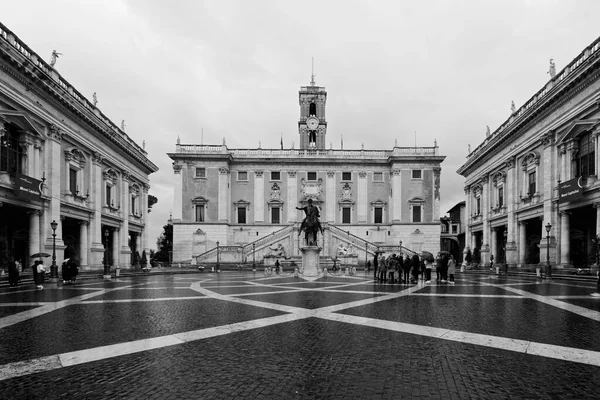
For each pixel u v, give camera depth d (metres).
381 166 65.38
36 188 29.00
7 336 9.74
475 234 59.09
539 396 5.96
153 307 14.37
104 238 47.16
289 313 12.77
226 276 35.22
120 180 47.56
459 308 13.88
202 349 8.48
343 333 9.90
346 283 25.08
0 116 26.20
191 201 62.56
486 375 6.84
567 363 7.48
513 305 14.62
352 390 6.18
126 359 7.80
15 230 33.22
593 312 12.95
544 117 35.88
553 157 34.75
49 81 30.36
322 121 69.88
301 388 6.27
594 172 29.67
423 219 63.09
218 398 5.89
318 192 64.62
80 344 8.95
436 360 7.67
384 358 7.80
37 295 18.77
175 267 55.75
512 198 43.12
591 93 28.83
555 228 34.31
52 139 31.78
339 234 58.19
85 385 6.42
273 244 57.78
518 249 42.25
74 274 26.67
